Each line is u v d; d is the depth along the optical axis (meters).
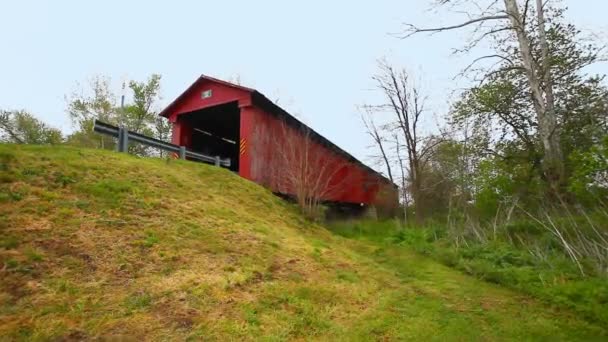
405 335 3.78
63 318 3.25
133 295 3.74
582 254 6.61
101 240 4.64
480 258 7.09
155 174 7.42
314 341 3.50
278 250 5.77
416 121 15.79
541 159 10.40
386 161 16.95
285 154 12.04
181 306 3.70
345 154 15.70
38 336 3.00
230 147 19.94
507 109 11.43
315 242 7.09
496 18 10.82
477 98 11.29
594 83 10.65
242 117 11.77
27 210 4.86
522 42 10.29
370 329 3.84
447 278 6.05
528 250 7.24
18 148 6.64
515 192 9.62
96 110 24.91
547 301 5.12
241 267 4.79
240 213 7.16
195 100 13.28
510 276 5.95
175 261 4.57
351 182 16.53
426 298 4.97
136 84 26.39
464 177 12.38
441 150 14.78
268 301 4.11
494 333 3.99
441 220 12.29
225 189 8.45
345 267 5.79
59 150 7.05
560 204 8.82
